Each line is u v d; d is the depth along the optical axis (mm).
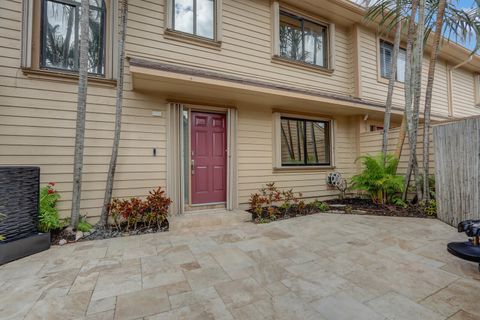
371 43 6699
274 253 2785
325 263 2498
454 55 8422
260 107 5312
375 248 2889
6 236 2631
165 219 3975
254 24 5340
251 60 5270
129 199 4043
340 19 6328
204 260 2600
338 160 6367
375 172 5117
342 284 2066
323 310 1711
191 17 4734
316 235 3432
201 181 4719
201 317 1646
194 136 4668
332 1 5684
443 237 3232
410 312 1670
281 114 5570
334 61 6344
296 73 5848
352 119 6594
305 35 6113
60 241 3148
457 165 3725
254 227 3881
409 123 4773
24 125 3443
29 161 3455
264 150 5340
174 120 4348
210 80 3857
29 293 1946
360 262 2506
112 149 3701
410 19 4852
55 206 3559
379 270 2316
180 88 4105
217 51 4898
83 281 2145
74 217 3373
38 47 3586
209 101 4699
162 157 4301
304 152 6008
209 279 2180
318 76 6145
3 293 1947
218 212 4590
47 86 3572
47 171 3551
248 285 2070
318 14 6117
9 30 3404
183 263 2523
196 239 3295
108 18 3992
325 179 6141
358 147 6406
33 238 2793
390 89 5418
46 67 3654
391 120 7023
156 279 2182
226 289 2006
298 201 5230
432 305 1747
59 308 1745
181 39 4562
